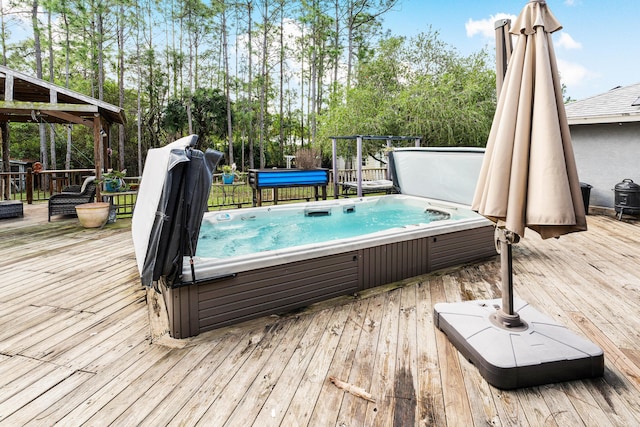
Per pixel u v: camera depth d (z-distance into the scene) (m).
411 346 2.30
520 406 1.74
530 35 1.79
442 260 3.90
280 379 1.95
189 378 1.96
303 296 2.93
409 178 6.53
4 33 14.33
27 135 16.94
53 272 3.72
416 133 11.19
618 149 7.34
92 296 3.10
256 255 2.71
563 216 1.59
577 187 1.68
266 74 20.44
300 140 25.75
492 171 1.84
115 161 18.39
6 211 6.68
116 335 2.43
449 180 5.77
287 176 7.43
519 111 1.76
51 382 1.91
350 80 16.70
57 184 9.92
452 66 13.73
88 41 14.63
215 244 4.71
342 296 3.15
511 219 1.74
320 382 1.93
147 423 1.62
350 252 3.17
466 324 2.29
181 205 2.26
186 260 2.56
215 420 1.64
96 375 1.98
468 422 1.63
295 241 4.97
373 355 2.20
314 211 6.00
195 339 2.40
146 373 2.00
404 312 2.82
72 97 6.48
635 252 4.56
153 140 19.44
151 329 2.52
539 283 3.46
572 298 3.09
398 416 1.67
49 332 2.46
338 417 1.66
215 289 2.51
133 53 17.58
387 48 14.20
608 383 1.92
